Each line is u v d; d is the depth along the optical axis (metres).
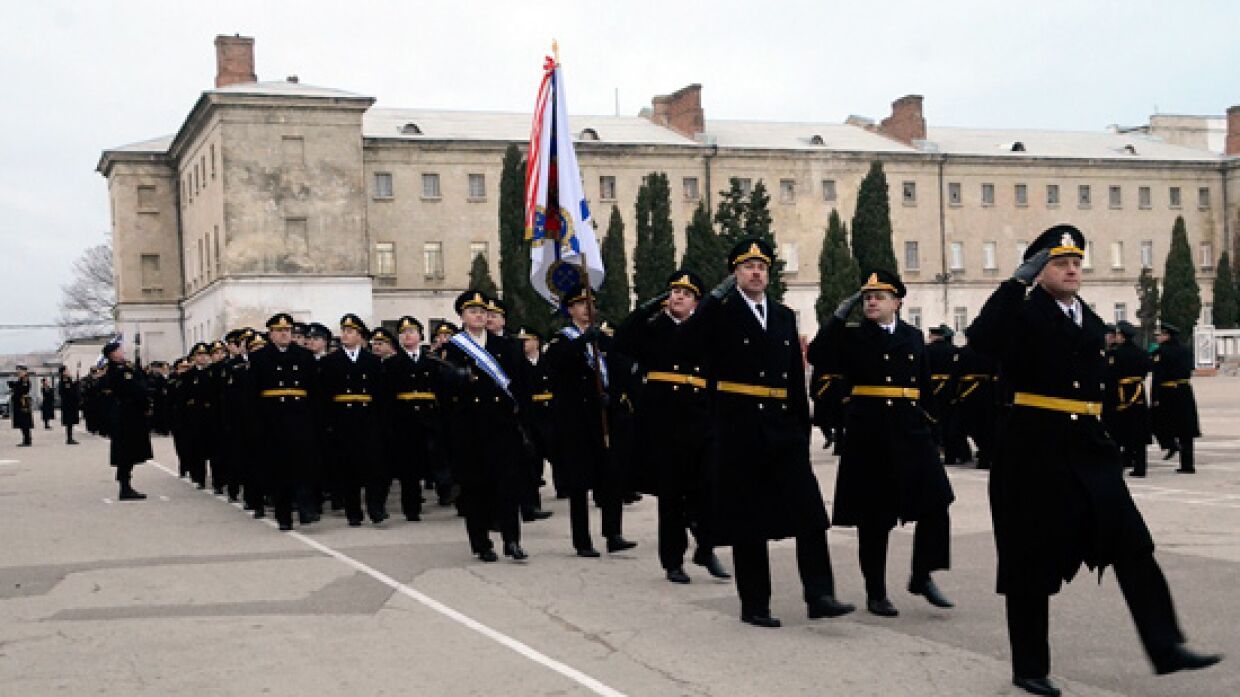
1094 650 7.02
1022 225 71.31
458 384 10.66
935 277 69.00
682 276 9.72
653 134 66.38
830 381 9.52
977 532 11.50
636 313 9.77
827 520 7.69
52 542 12.86
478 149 60.72
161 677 6.98
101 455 28.94
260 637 7.92
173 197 66.94
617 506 11.14
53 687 6.82
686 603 8.70
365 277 55.25
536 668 6.94
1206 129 88.94
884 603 8.13
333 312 54.69
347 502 13.74
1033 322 6.21
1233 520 11.89
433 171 60.22
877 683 6.44
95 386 36.19
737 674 6.69
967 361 18.31
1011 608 6.25
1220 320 68.69
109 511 15.95
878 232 58.88
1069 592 8.64
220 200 53.81
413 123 61.22
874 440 8.12
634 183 63.47
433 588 9.48
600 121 67.69
